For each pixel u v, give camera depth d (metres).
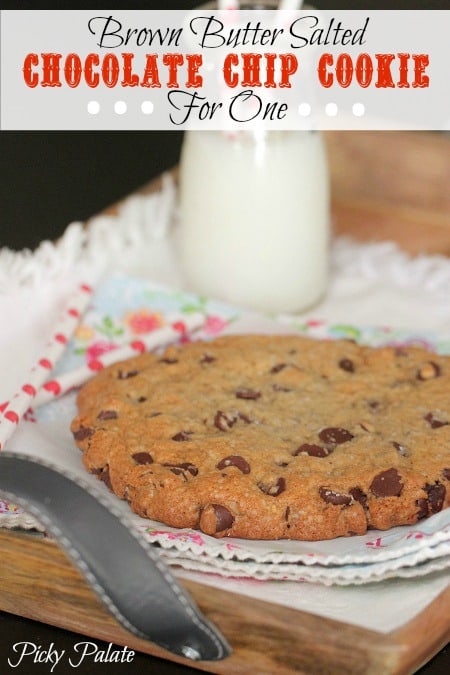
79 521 0.52
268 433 0.60
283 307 0.75
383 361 0.65
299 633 0.53
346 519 0.57
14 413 0.63
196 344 0.67
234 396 0.63
